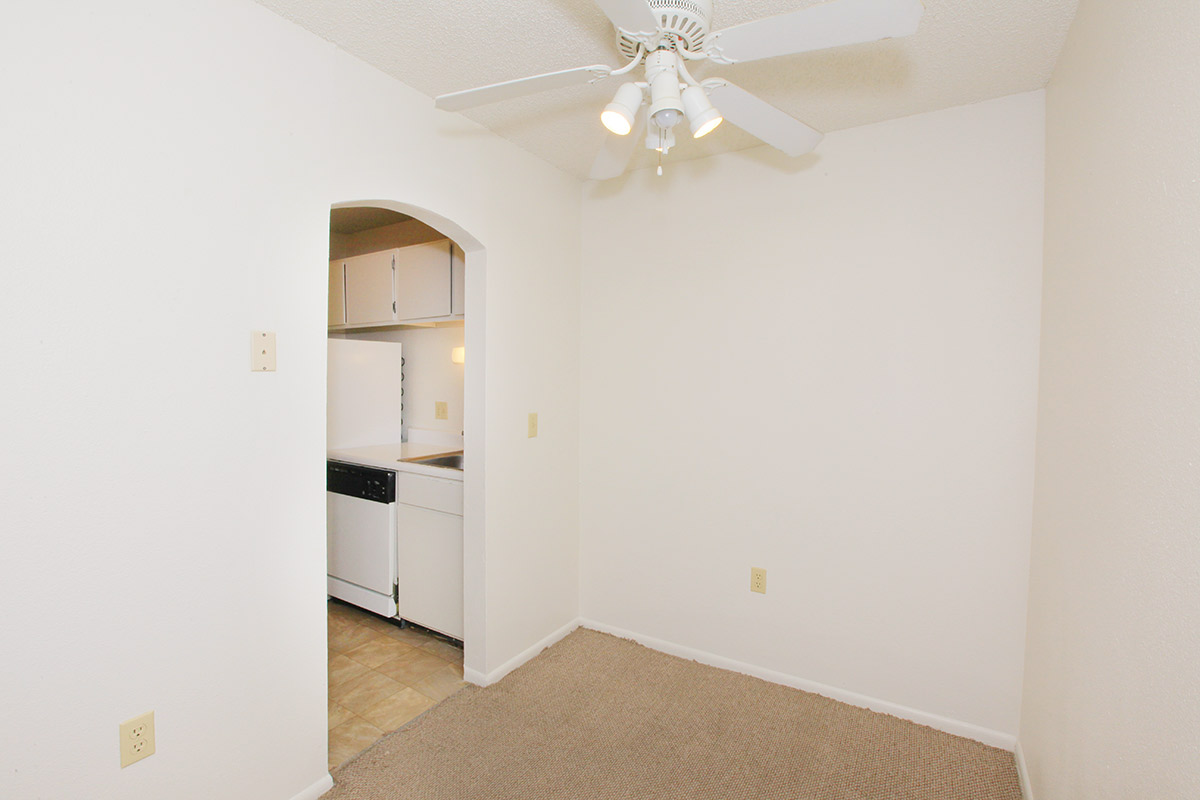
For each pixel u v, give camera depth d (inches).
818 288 84.8
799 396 86.6
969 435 74.9
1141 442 36.4
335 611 118.5
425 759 70.6
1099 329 45.9
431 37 61.9
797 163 86.1
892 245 79.4
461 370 128.4
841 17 42.2
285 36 58.8
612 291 104.1
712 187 93.6
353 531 114.1
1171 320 32.5
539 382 97.6
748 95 53.7
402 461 109.9
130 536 48.8
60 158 44.0
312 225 61.9
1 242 41.6
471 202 82.4
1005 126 72.1
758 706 82.7
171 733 51.9
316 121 61.9
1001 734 73.8
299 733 62.3
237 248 55.4
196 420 52.8
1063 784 49.8
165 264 50.2
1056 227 62.4
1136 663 35.5
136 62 48.0
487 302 86.1
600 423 106.1
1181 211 31.6
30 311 43.0
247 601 57.3
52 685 44.8
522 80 50.4
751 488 91.0
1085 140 51.4
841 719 79.6
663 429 99.2
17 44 41.8
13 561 42.8
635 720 79.1
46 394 43.9
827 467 84.7
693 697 85.0
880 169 79.9
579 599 110.3
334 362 122.6
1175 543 31.0
